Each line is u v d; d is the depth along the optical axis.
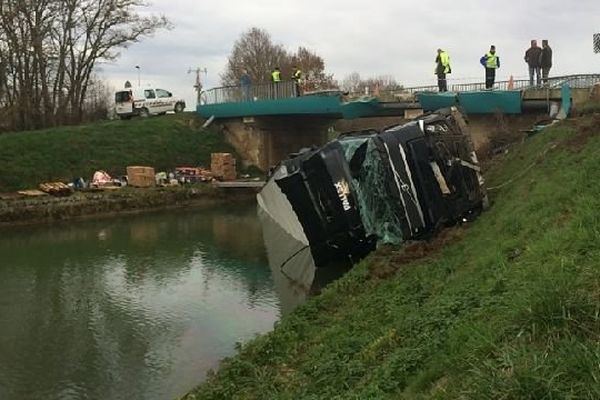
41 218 30.44
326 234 16.58
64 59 47.84
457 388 5.17
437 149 15.08
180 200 35.94
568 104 22.56
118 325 14.59
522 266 7.77
